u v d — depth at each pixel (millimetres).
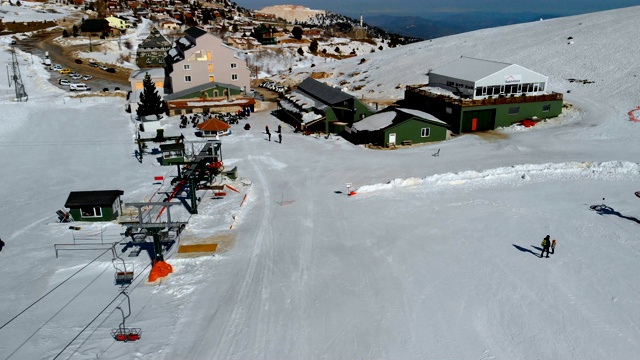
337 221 32438
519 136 52094
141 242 28516
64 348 20328
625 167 40062
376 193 37312
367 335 20844
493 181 39125
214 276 25938
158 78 81812
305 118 57531
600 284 24203
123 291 24625
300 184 39906
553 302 22812
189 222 32781
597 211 32781
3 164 45812
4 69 93688
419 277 25219
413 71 85000
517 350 19703
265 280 25391
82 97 77125
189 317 22453
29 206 36031
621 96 60531
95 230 32062
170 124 62562
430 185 38656
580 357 19250
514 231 30141
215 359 19672
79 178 42156
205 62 77250
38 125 60625
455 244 28656
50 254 28734
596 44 76812
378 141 51844
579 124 54281
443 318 21828
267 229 31500
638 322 21266
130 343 20656
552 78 71125
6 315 22609
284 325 21703
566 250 27641
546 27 94500
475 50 89312
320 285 24781
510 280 24719
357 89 83312
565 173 40312
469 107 53781
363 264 26688
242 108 70375
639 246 27906
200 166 38656
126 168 44969
